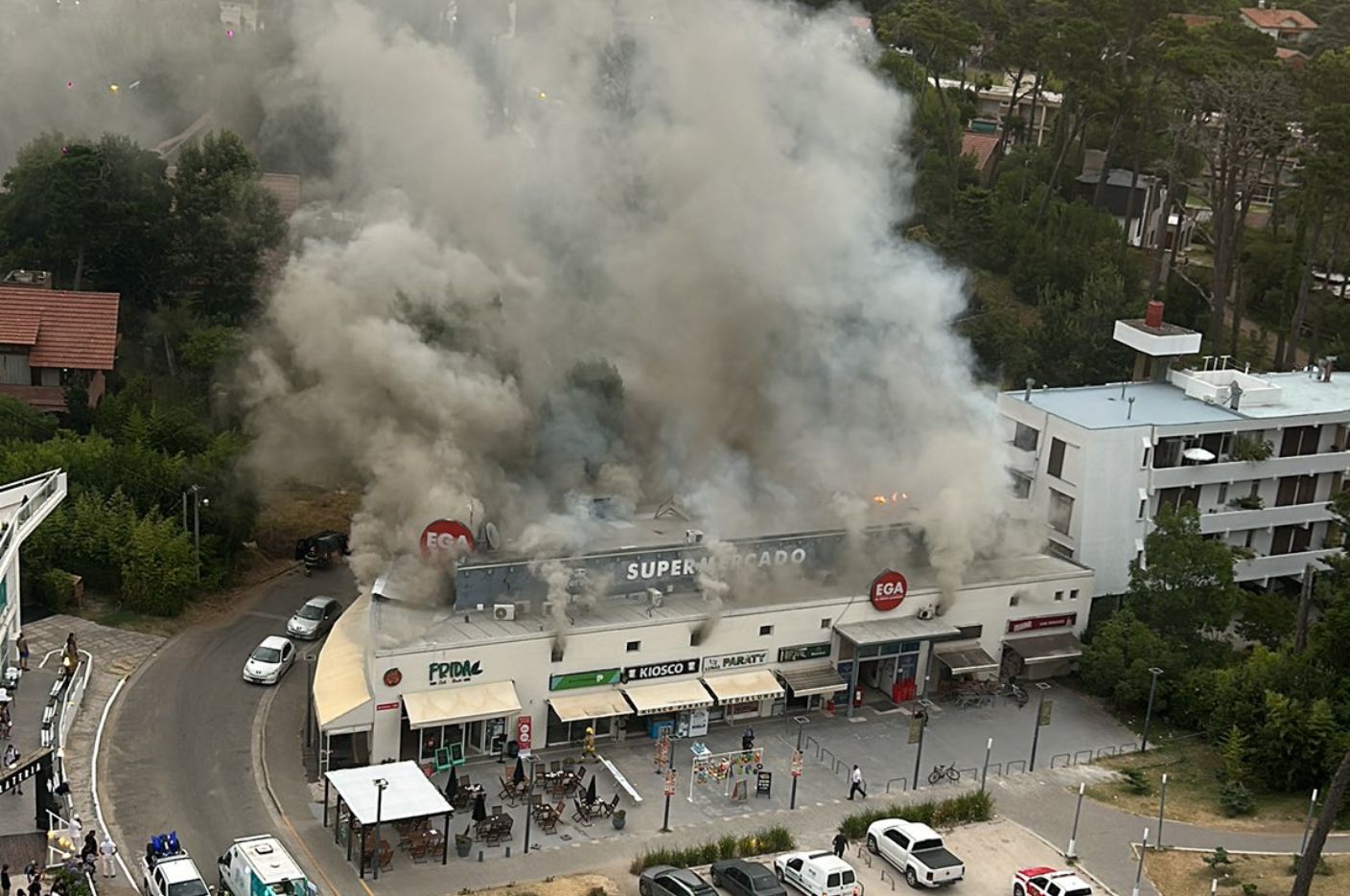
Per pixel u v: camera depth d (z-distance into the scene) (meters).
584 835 63.59
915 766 71.88
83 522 83.00
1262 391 96.38
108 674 74.56
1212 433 92.00
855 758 72.50
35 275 105.69
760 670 75.00
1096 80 133.62
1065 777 72.38
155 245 112.75
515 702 67.69
